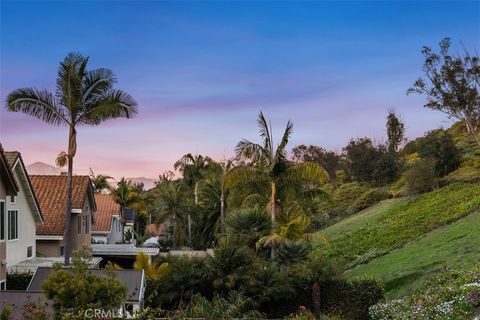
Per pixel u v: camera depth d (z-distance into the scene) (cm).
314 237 2583
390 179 5475
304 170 2678
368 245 3347
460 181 4256
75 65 2456
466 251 2358
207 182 5372
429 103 4828
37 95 2448
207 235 5362
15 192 2141
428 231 3155
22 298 1703
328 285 2183
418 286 2080
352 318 2095
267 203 2772
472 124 4800
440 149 4653
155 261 3059
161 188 6706
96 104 2488
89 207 3809
